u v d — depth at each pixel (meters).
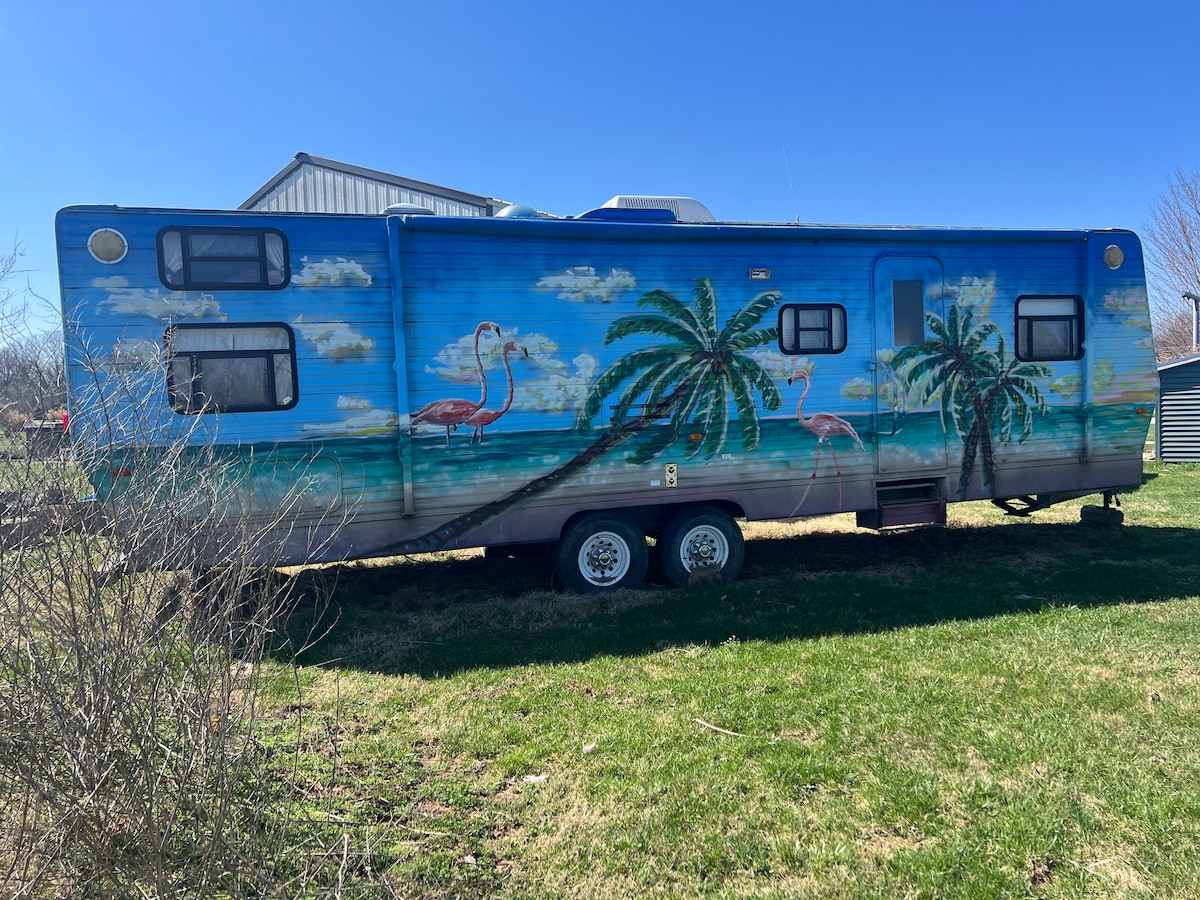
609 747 3.62
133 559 2.31
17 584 2.17
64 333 3.94
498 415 5.98
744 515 6.63
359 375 5.67
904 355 6.89
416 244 5.77
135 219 5.23
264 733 3.77
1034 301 7.26
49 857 2.11
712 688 4.31
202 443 5.29
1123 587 6.18
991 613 5.58
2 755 2.10
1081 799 3.10
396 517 5.79
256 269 5.46
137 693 2.21
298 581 6.91
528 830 2.97
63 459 2.46
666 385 6.34
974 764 3.40
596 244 6.15
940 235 6.93
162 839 2.14
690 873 2.71
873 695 4.15
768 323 6.55
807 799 3.16
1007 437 7.21
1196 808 3.01
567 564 6.26
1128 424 7.55
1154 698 4.04
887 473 6.89
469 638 5.26
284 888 2.34
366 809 3.09
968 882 2.62
